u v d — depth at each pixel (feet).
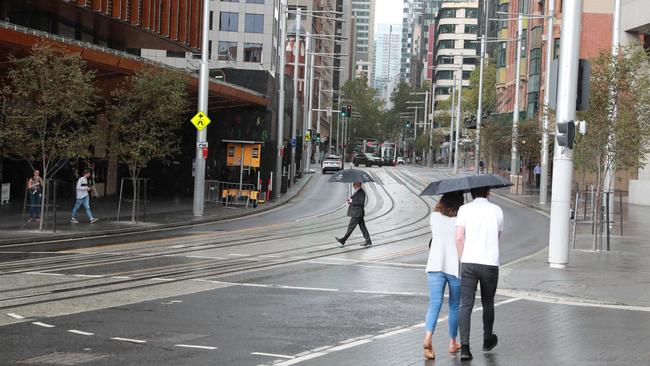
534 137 156.25
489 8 388.37
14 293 40.83
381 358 27.73
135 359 26.86
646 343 30.89
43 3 120.26
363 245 71.77
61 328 32.07
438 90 540.11
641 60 73.77
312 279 49.24
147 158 90.43
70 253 60.90
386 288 45.98
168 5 147.54
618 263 58.85
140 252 62.59
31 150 77.15
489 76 271.08
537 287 46.16
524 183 174.40
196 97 125.29
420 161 495.82
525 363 27.14
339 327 33.65
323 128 499.10
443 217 28.43
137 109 88.17
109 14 127.65
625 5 140.67
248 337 31.07
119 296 40.65
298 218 106.93
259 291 43.62
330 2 487.20
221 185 134.82
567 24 55.83
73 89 74.95
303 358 27.48
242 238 76.64
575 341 31.17
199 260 57.77
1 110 76.28
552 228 55.93
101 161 140.36
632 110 73.51
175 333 31.58
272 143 149.07
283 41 151.33
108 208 111.86
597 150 74.23
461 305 27.66
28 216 91.15
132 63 96.43
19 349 28.09
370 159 318.86
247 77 141.38
